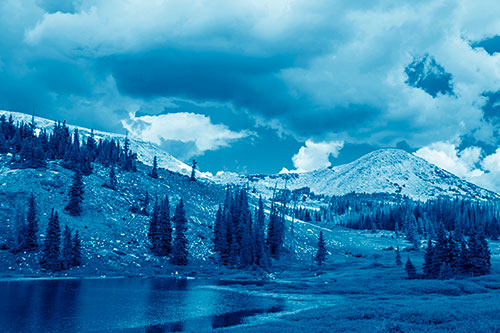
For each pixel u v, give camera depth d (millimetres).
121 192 140625
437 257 81438
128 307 53531
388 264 121562
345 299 63406
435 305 40719
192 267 108312
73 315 47219
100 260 95938
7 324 41938
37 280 77688
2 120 169375
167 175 192125
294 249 157500
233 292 72312
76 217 111875
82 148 152750
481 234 87188
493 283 69125
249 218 136375
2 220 98312
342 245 195625
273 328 33719
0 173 122875
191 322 44688
